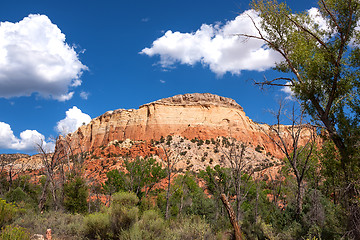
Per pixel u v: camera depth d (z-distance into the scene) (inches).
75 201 800.9
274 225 606.5
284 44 506.3
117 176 1209.4
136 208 444.1
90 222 415.8
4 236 293.7
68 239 403.5
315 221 521.7
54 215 562.6
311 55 480.1
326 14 471.5
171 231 425.7
